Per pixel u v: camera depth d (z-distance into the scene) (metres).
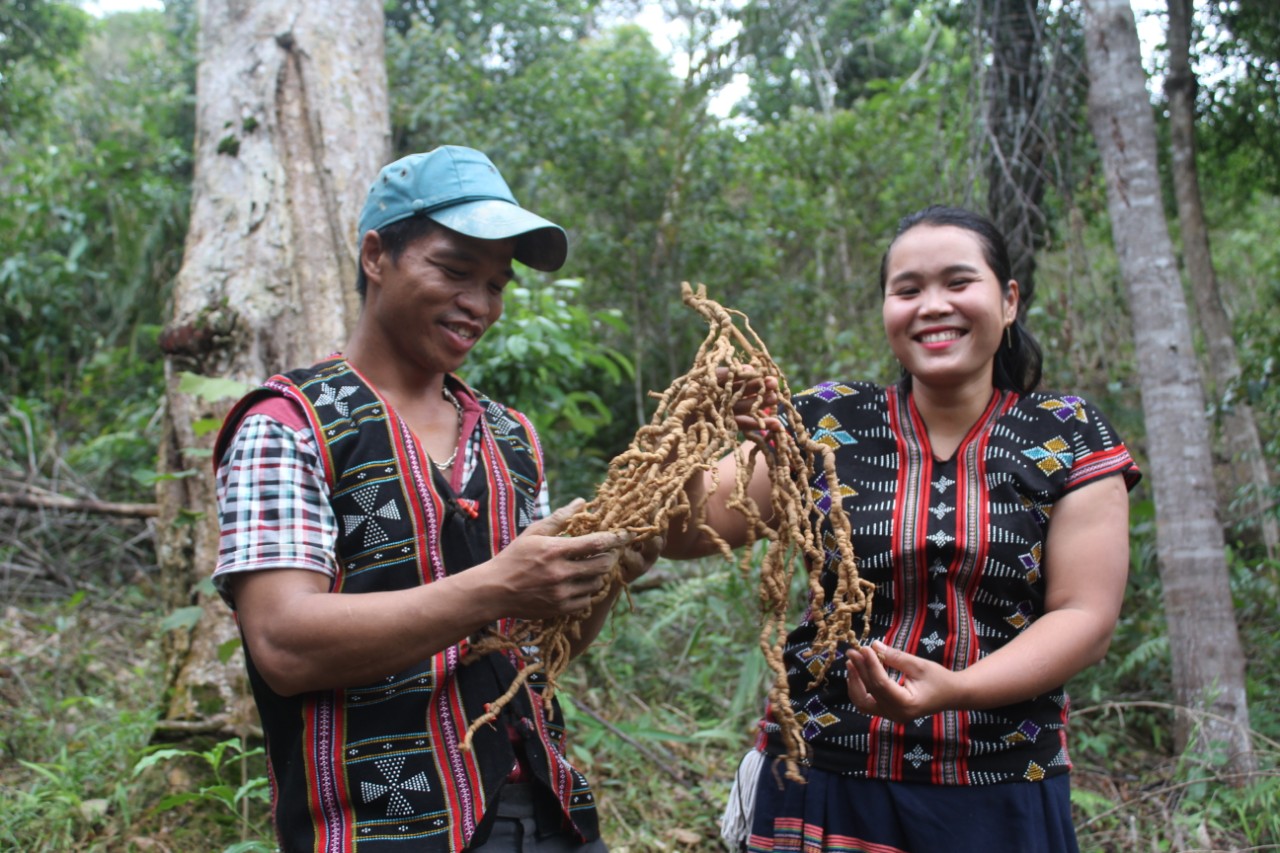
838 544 1.67
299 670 1.42
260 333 3.68
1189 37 5.60
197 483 3.52
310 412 1.53
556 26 11.52
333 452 1.52
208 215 3.80
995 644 1.73
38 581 5.58
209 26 3.99
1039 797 1.73
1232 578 4.75
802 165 9.16
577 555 1.41
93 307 7.91
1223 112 6.45
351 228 3.87
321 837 1.48
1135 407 5.92
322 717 1.51
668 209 7.95
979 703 1.60
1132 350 6.25
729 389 1.64
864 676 1.55
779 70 11.99
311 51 3.93
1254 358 5.06
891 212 8.59
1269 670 4.37
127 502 6.29
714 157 8.35
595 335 7.84
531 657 1.66
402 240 1.61
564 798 1.62
